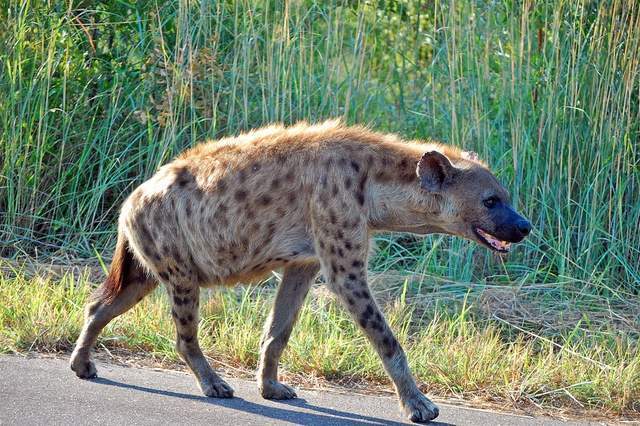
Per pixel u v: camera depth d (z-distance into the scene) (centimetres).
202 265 838
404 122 1338
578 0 1216
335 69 1310
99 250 1241
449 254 1177
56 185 1256
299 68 1266
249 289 1076
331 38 1336
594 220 1168
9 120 1246
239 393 841
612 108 1191
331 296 1069
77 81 1312
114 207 1285
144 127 1305
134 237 845
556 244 1184
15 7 1267
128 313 1010
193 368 831
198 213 830
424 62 1438
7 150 1237
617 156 1195
